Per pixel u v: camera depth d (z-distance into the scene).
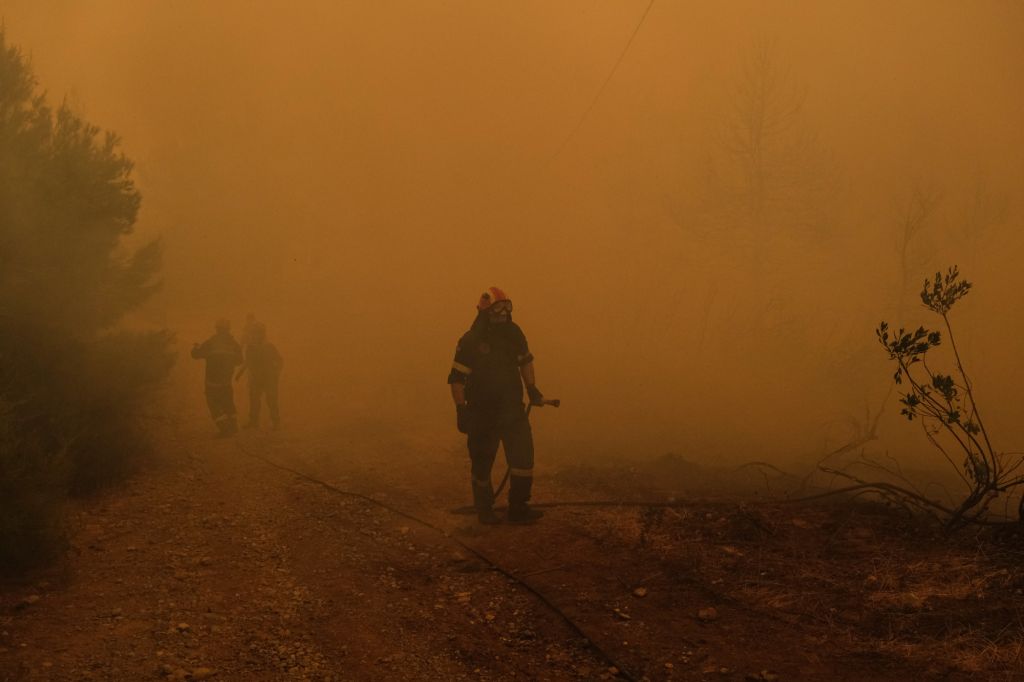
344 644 4.04
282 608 4.51
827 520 5.70
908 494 5.80
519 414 6.30
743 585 4.59
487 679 3.65
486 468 6.33
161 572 5.06
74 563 5.14
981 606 3.98
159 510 6.62
